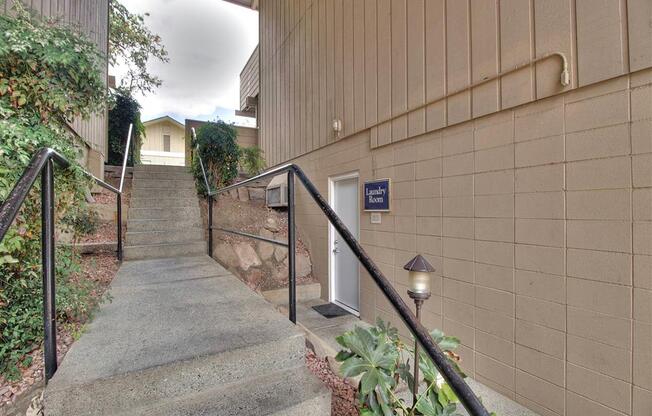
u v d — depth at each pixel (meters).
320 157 4.89
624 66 1.74
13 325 1.40
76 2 3.80
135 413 1.14
